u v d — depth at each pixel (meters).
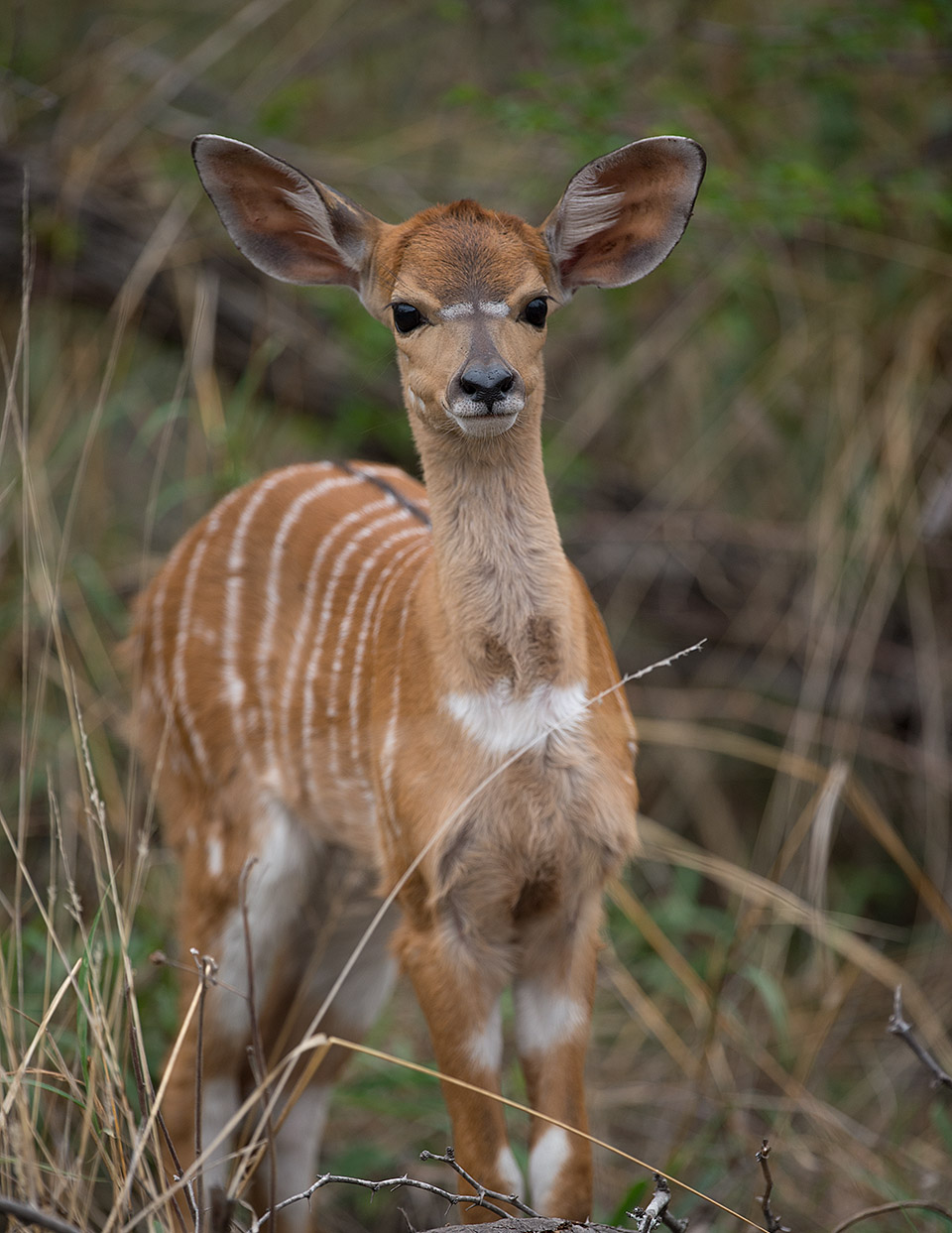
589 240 6.09
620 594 10.27
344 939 7.05
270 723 6.85
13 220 9.85
